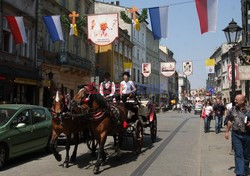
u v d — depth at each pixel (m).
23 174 8.73
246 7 16.11
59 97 9.35
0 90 19.95
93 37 15.49
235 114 7.67
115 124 9.80
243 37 16.06
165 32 14.39
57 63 27.14
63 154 11.84
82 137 11.50
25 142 10.30
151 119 14.47
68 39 29.89
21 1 22.47
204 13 13.47
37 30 24.39
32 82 22.69
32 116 11.05
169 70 31.83
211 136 17.45
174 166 9.82
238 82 31.80
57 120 9.34
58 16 17.55
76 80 31.55
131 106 11.66
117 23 15.28
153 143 14.68
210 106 19.91
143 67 37.78
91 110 9.20
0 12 20.00
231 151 11.35
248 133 7.55
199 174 8.45
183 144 14.49
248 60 15.74
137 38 55.56
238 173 7.49
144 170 9.24
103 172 9.00
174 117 40.09
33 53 23.95
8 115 10.06
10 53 20.94
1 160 9.25
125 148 13.16
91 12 36.56
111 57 42.00
